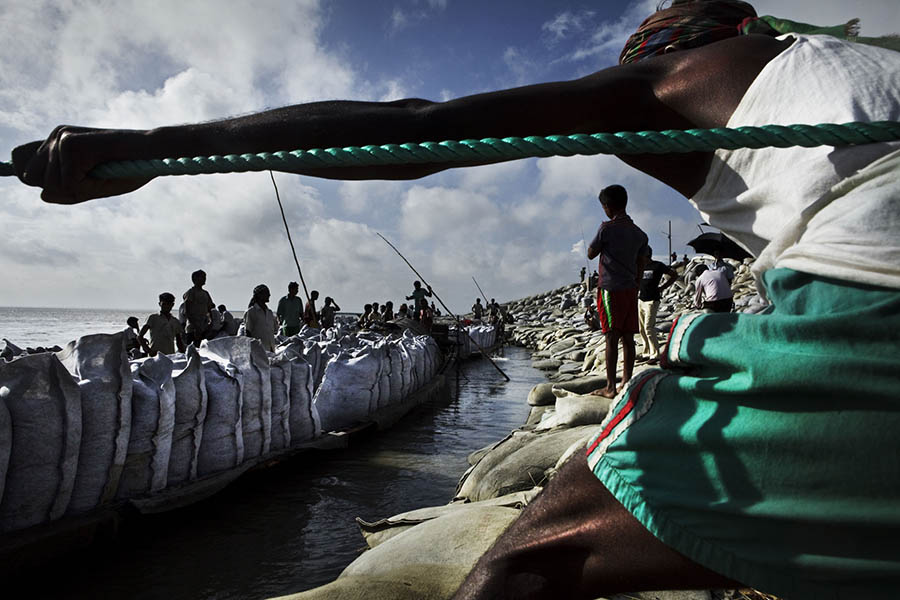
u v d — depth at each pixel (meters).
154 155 1.08
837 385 0.75
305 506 4.46
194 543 3.73
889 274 0.75
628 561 0.88
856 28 1.10
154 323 7.82
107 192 1.15
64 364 3.60
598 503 0.92
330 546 3.76
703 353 0.89
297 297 10.51
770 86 0.94
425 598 2.09
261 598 3.09
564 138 0.93
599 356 11.05
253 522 4.10
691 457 0.85
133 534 3.68
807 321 0.80
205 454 4.36
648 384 0.95
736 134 0.86
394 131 1.03
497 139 0.95
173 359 4.82
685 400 0.90
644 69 1.09
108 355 3.57
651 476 0.87
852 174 0.85
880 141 0.83
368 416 6.99
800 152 0.92
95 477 3.46
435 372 12.34
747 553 0.80
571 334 19.86
